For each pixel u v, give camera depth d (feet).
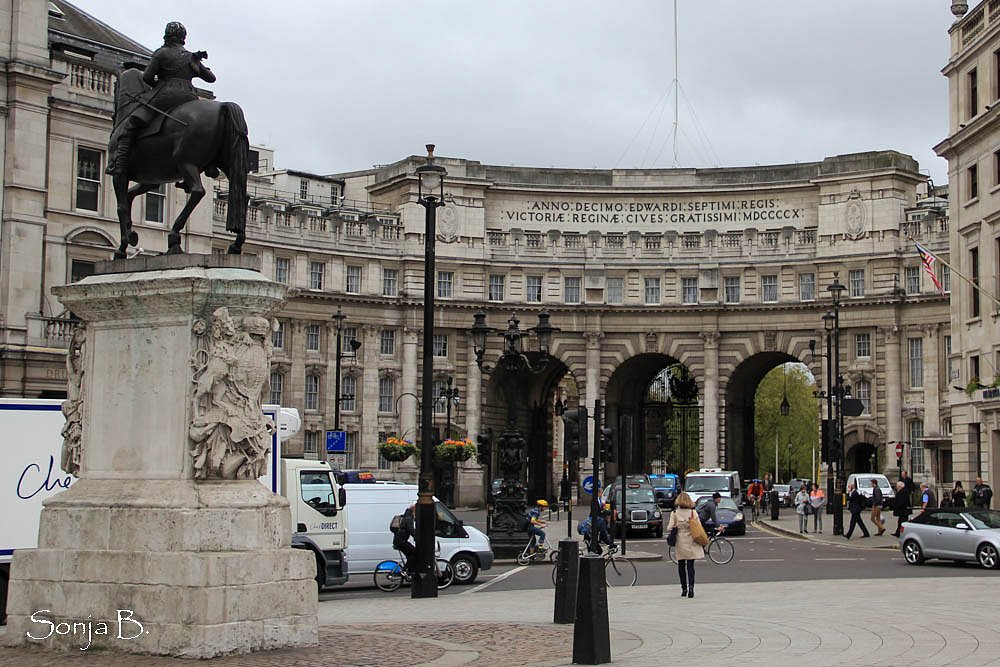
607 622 57.47
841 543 178.81
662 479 295.07
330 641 58.54
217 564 50.80
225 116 56.75
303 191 358.84
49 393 178.19
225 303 53.52
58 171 187.62
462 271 326.65
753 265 328.29
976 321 193.16
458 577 118.01
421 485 102.99
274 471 106.52
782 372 473.67
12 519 84.02
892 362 311.06
